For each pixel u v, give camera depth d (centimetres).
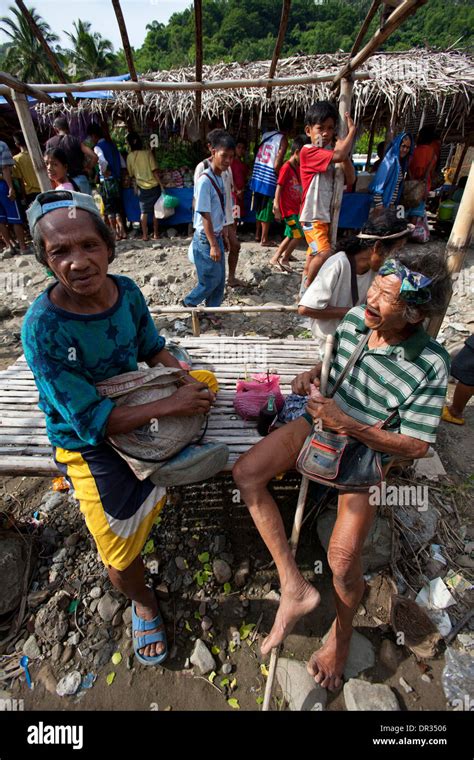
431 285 146
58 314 151
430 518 244
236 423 238
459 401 311
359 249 220
